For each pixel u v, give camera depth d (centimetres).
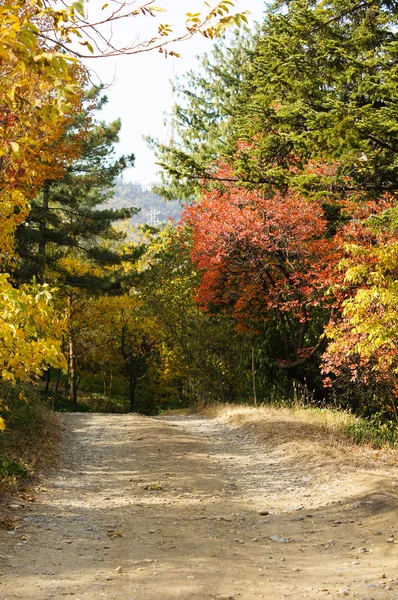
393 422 1727
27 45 364
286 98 1335
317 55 1363
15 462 1085
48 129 823
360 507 852
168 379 3709
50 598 496
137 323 3881
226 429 1864
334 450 1290
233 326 2641
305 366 2255
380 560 629
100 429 1820
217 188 2175
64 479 1101
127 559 633
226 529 777
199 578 561
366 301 1136
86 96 2169
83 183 2969
